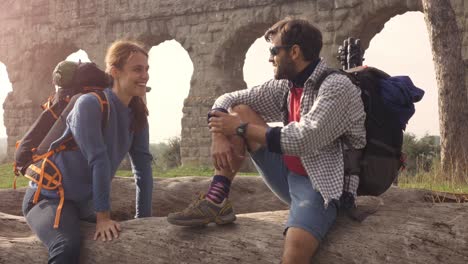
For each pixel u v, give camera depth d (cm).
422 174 1035
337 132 295
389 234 297
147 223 352
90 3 2461
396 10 1819
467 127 1210
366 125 305
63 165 344
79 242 336
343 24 1873
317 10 1917
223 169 323
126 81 349
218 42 2136
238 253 314
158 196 540
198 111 2150
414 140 1755
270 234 319
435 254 285
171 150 2355
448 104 1217
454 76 1221
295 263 283
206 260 320
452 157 1196
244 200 543
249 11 2059
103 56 2428
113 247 338
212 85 2147
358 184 310
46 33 2595
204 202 322
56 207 341
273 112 340
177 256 328
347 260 294
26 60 2664
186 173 1827
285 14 1984
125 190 547
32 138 357
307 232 286
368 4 1822
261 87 337
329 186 294
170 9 2242
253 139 301
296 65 307
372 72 314
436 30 1236
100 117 338
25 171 360
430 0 1241
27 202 352
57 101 361
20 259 352
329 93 290
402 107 304
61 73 360
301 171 312
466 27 1595
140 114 366
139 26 2328
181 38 2230
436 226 295
